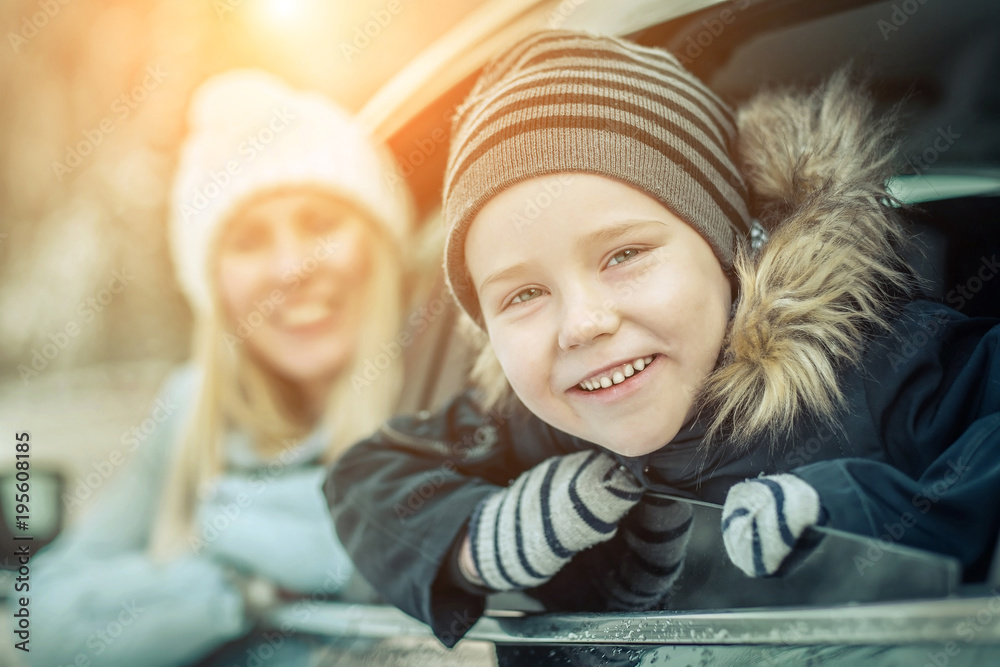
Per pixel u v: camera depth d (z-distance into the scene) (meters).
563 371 0.72
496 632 0.80
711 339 0.72
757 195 0.85
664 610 0.68
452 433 0.99
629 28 1.05
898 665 0.51
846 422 0.68
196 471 1.80
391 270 1.77
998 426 0.64
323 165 1.72
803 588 0.59
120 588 1.51
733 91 1.02
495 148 0.74
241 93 1.92
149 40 3.41
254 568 1.44
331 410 1.80
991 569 0.53
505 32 1.28
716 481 0.71
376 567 0.91
